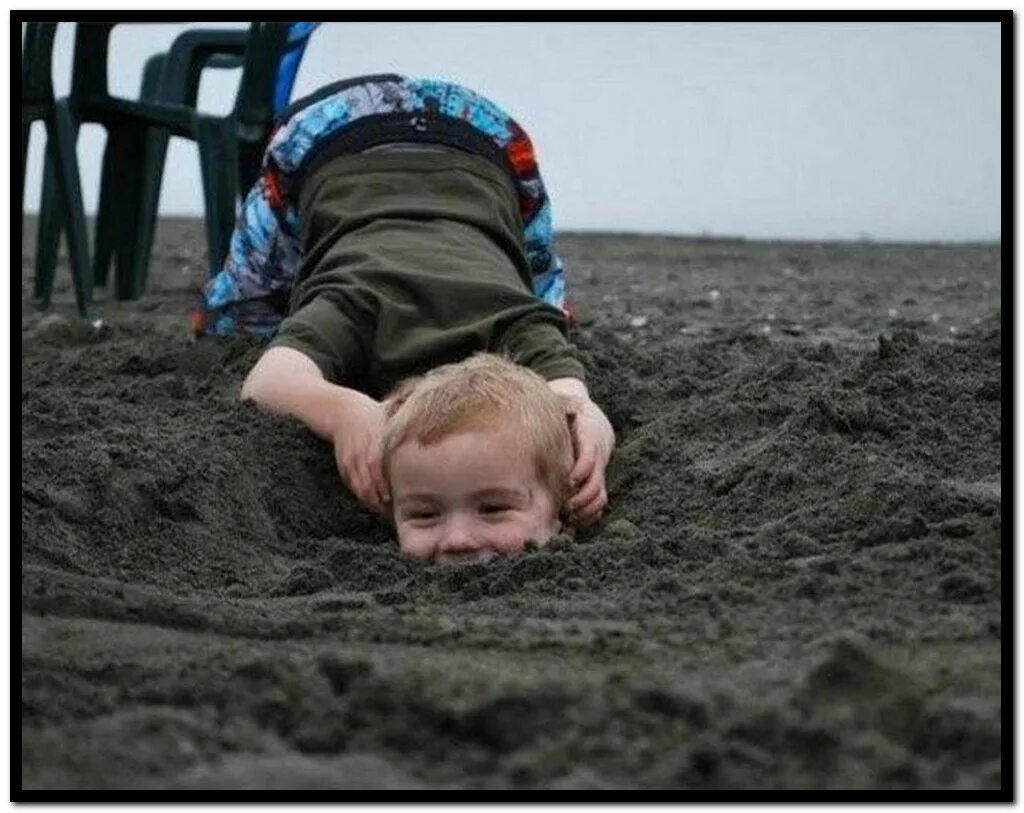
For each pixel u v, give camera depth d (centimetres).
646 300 814
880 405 401
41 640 269
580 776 211
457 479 363
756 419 420
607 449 395
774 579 306
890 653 258
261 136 663
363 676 239
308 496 395
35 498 348
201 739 223
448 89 511
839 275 968
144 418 432
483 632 281
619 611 296
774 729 220
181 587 335
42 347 598
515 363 413
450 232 469
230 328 525
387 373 429
